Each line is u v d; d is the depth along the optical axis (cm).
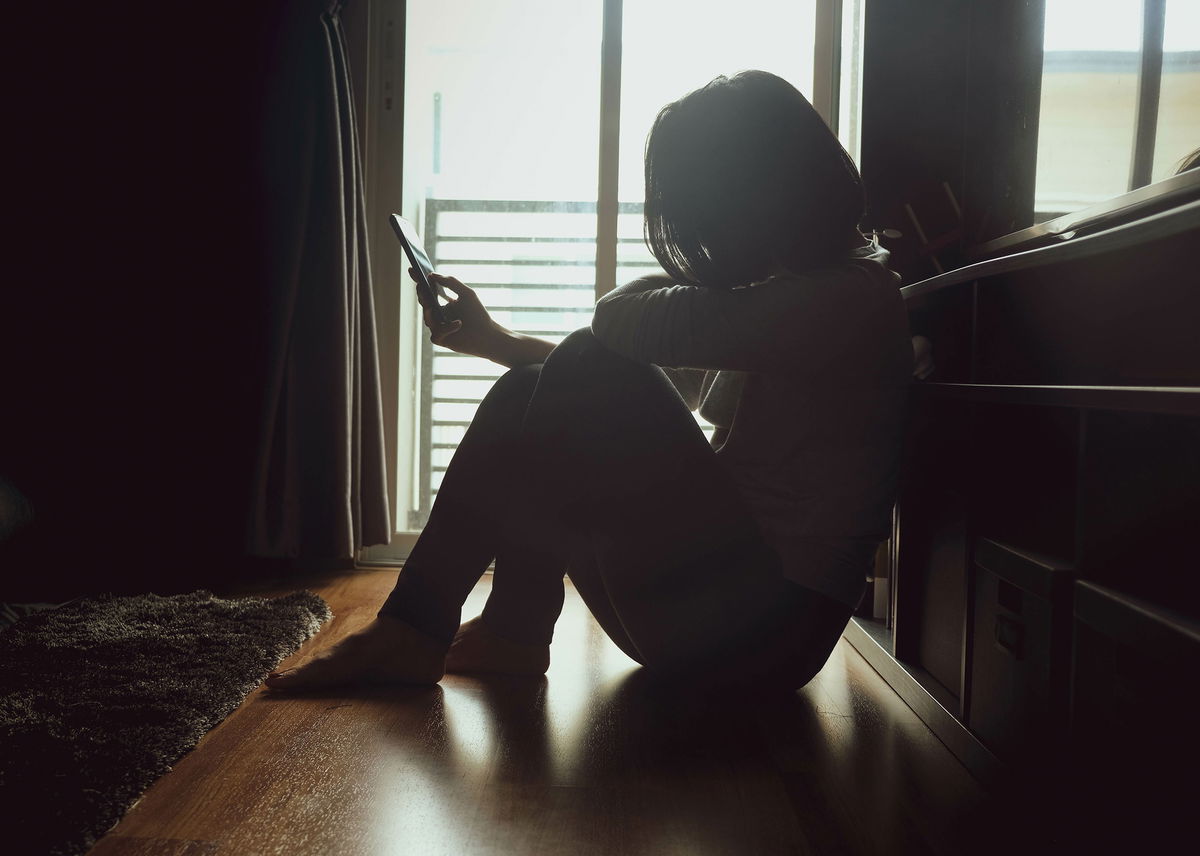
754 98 108
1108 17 120
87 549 230
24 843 85
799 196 109
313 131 231
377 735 118
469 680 144
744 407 121
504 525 137
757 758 115
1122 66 116
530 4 262
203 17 233
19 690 130
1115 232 81
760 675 126
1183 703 68
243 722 122
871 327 106
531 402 123
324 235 230
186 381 233
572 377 119
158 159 234
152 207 234
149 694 129
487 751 115
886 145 179
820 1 251
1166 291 111
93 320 234
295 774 106
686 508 115
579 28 262
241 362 232
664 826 95
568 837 92
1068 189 131
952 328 145
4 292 232
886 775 110
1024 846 91
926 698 130
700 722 129
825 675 157
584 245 267
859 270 109
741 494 119
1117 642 79
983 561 109
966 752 113
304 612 183
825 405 116
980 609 113
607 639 179
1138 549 86
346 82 239
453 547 134
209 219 234
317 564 252
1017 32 146
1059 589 88
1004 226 150
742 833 94
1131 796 76
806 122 109
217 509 234
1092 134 124
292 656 160
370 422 243
